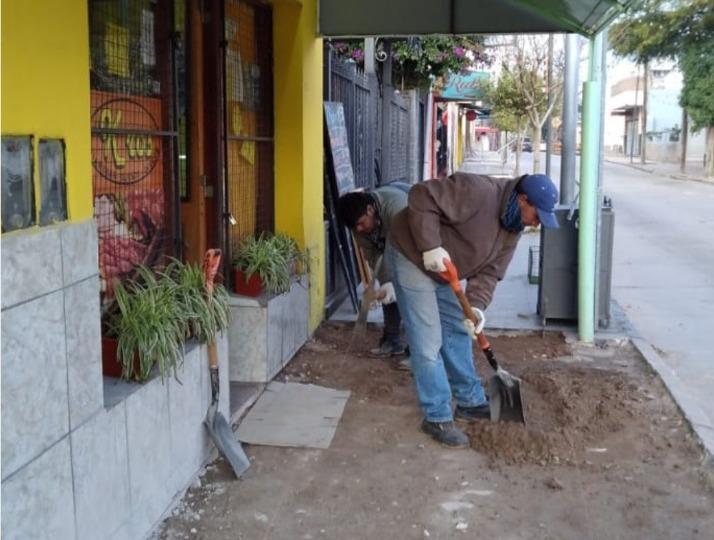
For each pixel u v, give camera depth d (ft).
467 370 15.79
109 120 12.50
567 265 22.95
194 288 13.05
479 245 14.33
